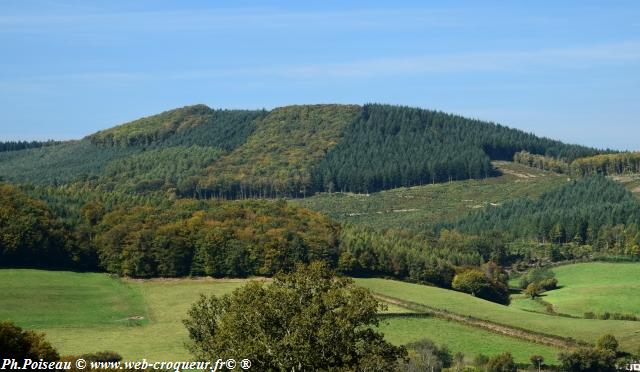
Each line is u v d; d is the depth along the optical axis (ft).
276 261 517.14
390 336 396.16
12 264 486.38
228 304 227.20
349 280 217.15
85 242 512.63
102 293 463.01
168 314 418.31
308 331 198.39
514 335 406.00
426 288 513.86
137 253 504.02
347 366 194.90
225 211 586.86
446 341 393.70
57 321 394.11
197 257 513.45
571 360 354.33
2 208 494.59
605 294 554.46
